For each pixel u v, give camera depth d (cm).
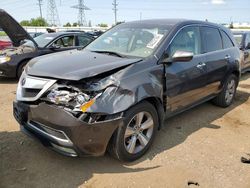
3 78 838
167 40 391
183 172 328
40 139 318
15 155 351
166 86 372
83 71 302
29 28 3322
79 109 286
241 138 429
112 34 454
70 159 348
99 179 310
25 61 786
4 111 512
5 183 297
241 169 341
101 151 307
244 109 570
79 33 909
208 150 384
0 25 531
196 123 481
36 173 318
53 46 827
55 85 303
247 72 1019
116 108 299
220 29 540
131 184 303
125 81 312
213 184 309
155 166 338
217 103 564
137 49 390
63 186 297
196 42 454
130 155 337
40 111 304
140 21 470
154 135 369
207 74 464
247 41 926
